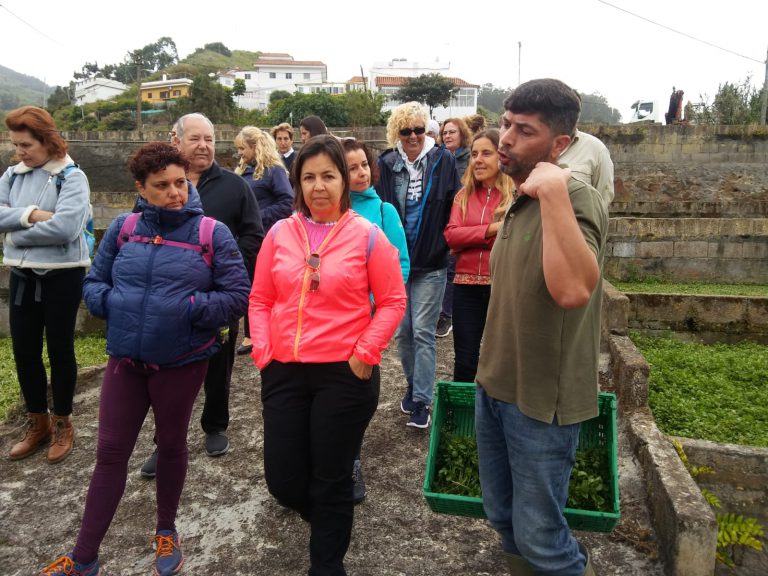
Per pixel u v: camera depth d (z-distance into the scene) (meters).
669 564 2.67
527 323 1.94
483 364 2.15
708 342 6.50
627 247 10.77
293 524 3.13
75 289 3.70
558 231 1.74
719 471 3.52
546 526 1.99
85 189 3.66
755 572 3.38
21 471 3.71
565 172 1.79
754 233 10.44
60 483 3.58
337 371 2.39
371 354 2.37
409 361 4.23
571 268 1.73
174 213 2.65
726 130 18.31
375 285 2.51
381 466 3.67
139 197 2.97
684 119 24.38
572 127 1.90
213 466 3.72
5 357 6.05
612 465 2.50
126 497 3.40
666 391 4.93
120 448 2.60
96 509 2.56
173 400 2.64
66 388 3.80
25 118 3.49
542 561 2.00
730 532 3.38
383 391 4.80
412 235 3.98
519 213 2.03
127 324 2.54
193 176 3.72
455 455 2.81
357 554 2.90
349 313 2.44
